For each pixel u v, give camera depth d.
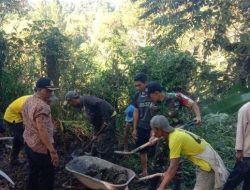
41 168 4.71
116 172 5.45
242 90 7.23
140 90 5.76
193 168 6.23
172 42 10.70
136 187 6.08
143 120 5.84
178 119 5.52
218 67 11.07
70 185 5.85
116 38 8.25
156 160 5.76
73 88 7.96
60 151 7.12
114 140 5.94
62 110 7.64
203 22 10.52
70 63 8.02
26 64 7.93
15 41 7.95
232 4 10.30
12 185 5.68
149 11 12.61
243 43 9.82
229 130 7.30
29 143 4.63
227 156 6.79
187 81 7.67
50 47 7.89
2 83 7.64
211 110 7.04
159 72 7.45
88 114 5.80
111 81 7.83
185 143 4.35
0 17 9.46
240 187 5.91
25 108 4.65
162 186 4.32
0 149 7.02
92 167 5.56
